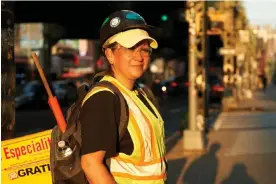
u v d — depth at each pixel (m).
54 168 3.09
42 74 3.58
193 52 13.40
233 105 28.17
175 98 45.19
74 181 3.02
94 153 2.81
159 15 30.41
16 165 3.80
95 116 2.85
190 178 9.75
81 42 91.06
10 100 5.93
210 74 36.91
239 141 15.07
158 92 41.16
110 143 2.85
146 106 3.18
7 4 5.87
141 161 3.02
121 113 2.95
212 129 18.41
